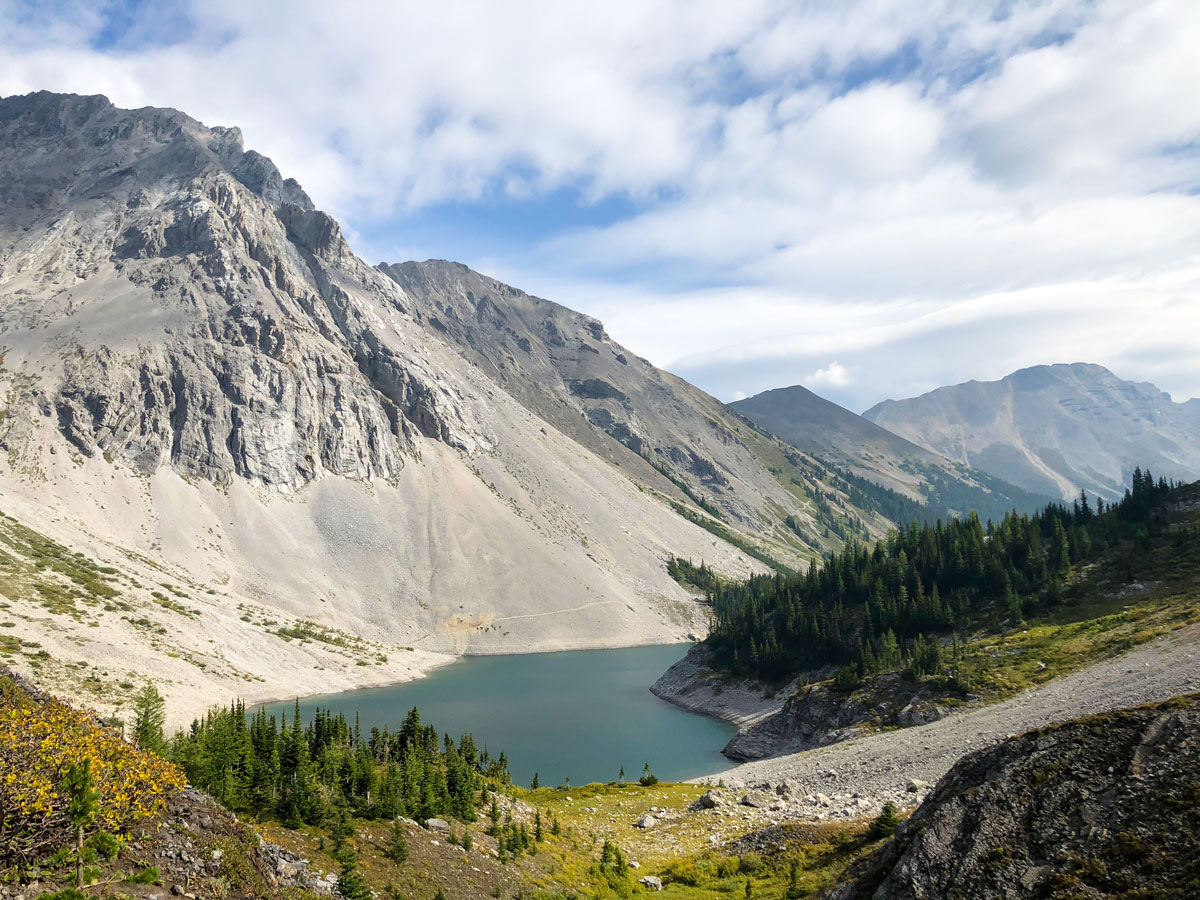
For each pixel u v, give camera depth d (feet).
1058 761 81.66
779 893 117.80
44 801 56.49
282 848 89.10
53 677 299.58
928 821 87.56
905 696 302.04
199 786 111.04
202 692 364.99
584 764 339.98
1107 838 69.97
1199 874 60.49
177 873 64.54
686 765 338.95
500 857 124.77
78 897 52.95
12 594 365.61
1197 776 69.77
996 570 405.18
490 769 226.38
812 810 188.44
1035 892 69.56
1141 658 232.12
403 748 174.09
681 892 128.47
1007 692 268.21
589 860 146.72
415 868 105.19
